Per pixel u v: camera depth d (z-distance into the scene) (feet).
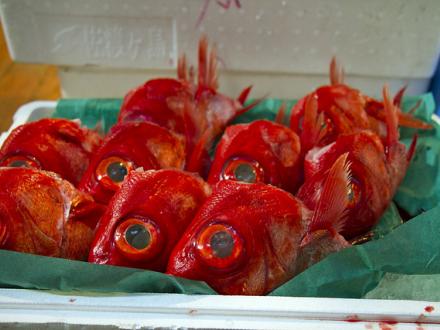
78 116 2.98
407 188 2.63
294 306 1.64
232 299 1.66
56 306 1.65
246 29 2.80
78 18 2.77
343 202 1.89
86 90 3.12
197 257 1.71
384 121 2.63
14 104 3.72
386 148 2.39
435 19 2.78
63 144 2.29
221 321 1.61
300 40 2.84
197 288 1.69
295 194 2.30
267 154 2.20
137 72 3.04
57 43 2.85
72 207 1.92
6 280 1.72
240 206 1.80
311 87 3.04
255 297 1.67
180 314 1.63
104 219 1.88
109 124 2.98
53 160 2.21
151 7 2.73
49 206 1.88
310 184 2.16
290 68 2.93
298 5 2.72
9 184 1.84
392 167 2.35
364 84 3.05
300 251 1.86
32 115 2.95
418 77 3.00
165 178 1.96
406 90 3.09
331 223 1.89
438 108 3.06
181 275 1.72
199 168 2.38
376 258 1.84
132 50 2.88
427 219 1.93
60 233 1.88
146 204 1.84
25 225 1.81
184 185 1.96
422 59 2.91
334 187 1.88
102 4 2.72
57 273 1.71
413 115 2.88
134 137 2.23
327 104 2.54
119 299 1.66
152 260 1.79
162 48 2.88
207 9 2.74
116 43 2.86
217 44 2.85
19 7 2.74
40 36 2.83
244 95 2.93
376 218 2.25
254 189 1.86
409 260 1.87
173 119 2.59
